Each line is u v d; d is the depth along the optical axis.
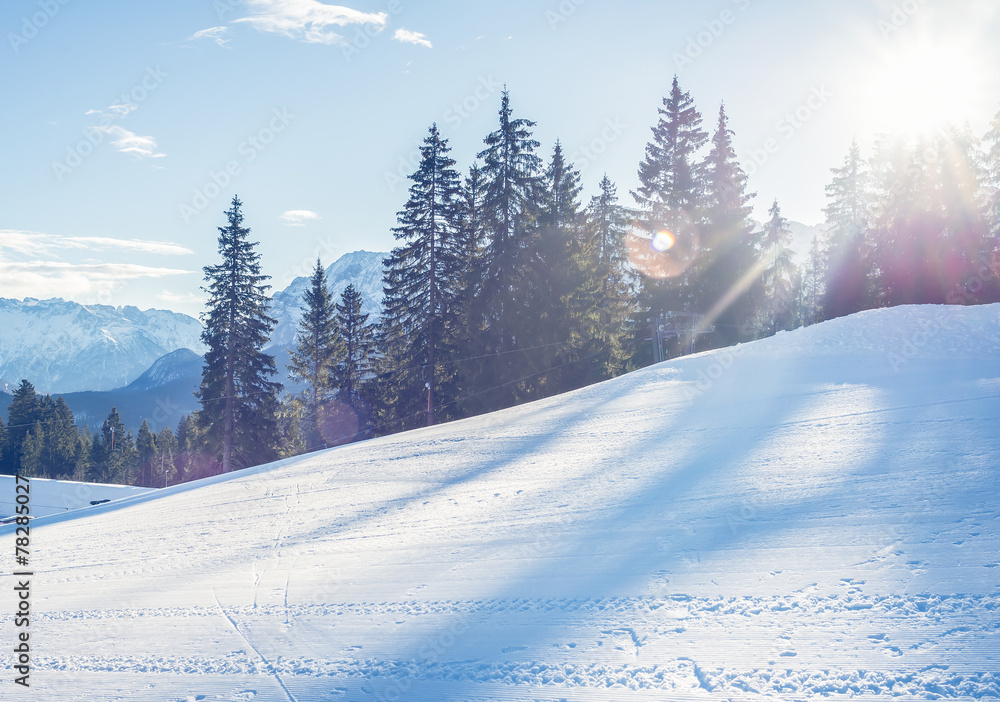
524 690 4.81
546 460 14.38
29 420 80.94
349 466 18.38
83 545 13.23
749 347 24.86
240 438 39.03
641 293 44.81
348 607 7.06
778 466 10.29
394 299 39.25
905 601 5.30
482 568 7.78
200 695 5.36
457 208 39.00
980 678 4.19
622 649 5.24
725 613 5.61
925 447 9.73
